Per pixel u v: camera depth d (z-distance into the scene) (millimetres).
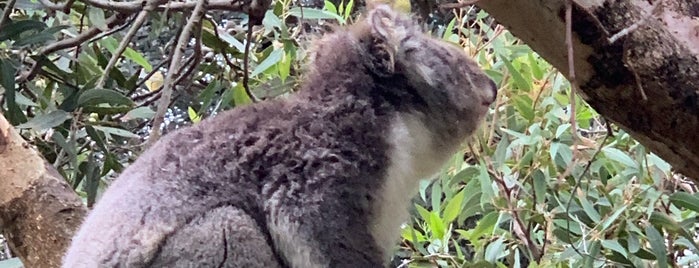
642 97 1635
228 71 3334
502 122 3129
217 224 1880
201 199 1913
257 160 1979
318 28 2861
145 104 3277
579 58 1654
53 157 3189
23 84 3084
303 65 2486
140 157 2119
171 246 1853
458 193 3096
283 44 2975
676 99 1645
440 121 2238
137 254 1843
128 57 3285
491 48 3418
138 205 1910
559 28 1618
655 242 2643
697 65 1638
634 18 1622
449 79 2230
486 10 1670
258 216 1944
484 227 2906
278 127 2020
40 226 2400
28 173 2475
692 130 1668
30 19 3080
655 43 1625
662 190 2799
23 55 3127
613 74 1655
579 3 1583
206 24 3248
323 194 1953
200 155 1986
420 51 2209
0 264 2842
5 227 2459
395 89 2168
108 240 1883
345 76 2152
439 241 2994
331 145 2012
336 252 1938
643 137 1745
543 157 2932
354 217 1980
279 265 1939
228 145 1997
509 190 2969
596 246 2721
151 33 3150
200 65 3396
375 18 2209
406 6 2609
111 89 3035
